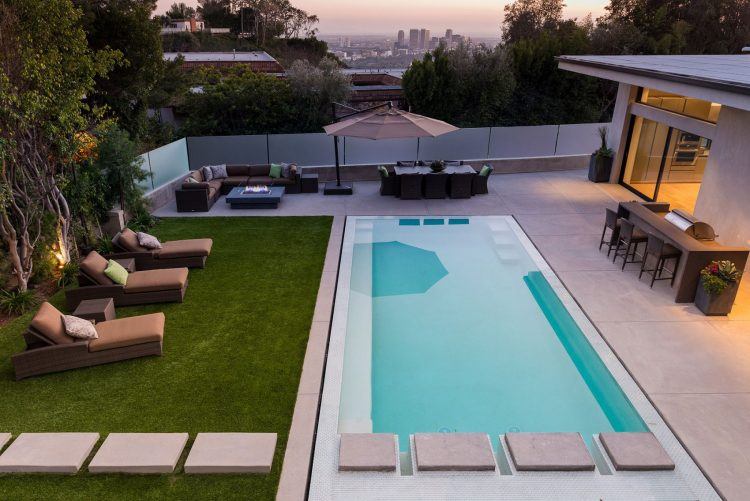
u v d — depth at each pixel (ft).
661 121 49.57
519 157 67.92
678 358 26.40
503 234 45.03
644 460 19.30
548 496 18.04
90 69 34.04
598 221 47.19
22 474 18.94
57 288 34.09
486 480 18.72
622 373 25.27
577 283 34.86
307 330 28.96
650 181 53.01
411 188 54.03
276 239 43.29
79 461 19.16
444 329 30.63
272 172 57.88
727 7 120.78
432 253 41.39
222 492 18.11
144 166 51.37
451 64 80.64
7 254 33.50
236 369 25.32
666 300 32.40
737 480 18.86
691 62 47.62
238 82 80.64
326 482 18.69
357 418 22.91
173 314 30.63
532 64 86.63
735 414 22.38
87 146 40.34
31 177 33.96
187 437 20.54
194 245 37.17
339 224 47.16
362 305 33.27
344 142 64.49
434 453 19.51
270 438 20.36
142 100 71.10
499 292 34.99
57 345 24.59
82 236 40.34
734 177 37.19
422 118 51.03
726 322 29.78
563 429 22.59
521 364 27.27
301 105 78.28
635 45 102.12
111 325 26.27
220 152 63.36
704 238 34.47
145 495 17.97
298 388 23.88
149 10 66.44
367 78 137.49
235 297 32.83
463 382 25.82
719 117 38.78
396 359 27.63
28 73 30.50
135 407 22.49
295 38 278.87
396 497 18.02
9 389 23.71
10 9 30.55
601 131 59.67
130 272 34.04
